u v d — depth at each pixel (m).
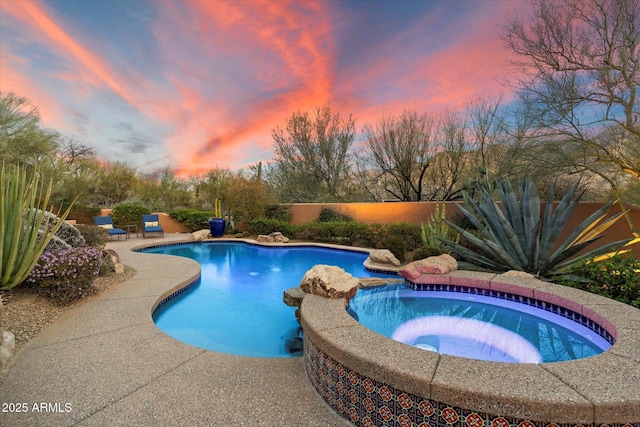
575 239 5.84
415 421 1.96
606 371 2.01
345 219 13.89
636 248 8.55
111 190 23.03
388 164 16.30
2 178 4.20
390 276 7.55
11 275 4.40
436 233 9.12
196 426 2.21
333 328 2.72
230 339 4.40
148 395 2.58
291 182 19.22
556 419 1.68
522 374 1.96
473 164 14.21
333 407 2.44
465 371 2.00
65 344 3.50
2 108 12.63
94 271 5.18
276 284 7.27
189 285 6.49
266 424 2.25
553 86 8.39
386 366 2.07
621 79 7.70
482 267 6.61
